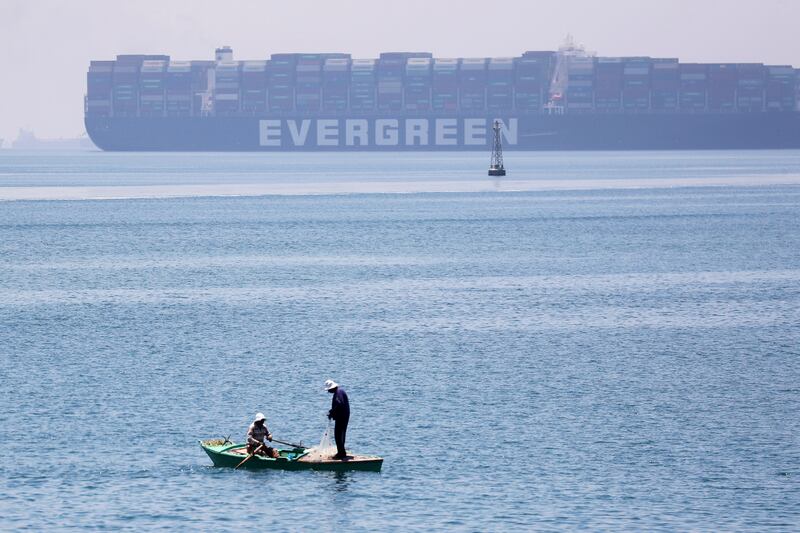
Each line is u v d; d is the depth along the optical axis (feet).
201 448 466.70
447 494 411.13
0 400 546.26
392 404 538.47
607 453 458.09
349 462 437.58
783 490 413.59
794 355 655.35
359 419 510.99
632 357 650.84
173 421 507.30
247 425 500.74
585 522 383.65
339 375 603.67
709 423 503.20
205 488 417.90
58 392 563.89
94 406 534.37
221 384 582.76
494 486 419.13
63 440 476.13
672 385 577.84
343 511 394.52
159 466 442.91
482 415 517.55
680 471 435.12
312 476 431.84
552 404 538.47
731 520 385.29
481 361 639.76
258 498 407.23
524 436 482.69
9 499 403.95
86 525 379.96
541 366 625.82
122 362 640.17
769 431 489.67
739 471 435.12
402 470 437.99
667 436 482.28
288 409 529.04
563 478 428.15
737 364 630.74
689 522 383.45
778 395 555.69
